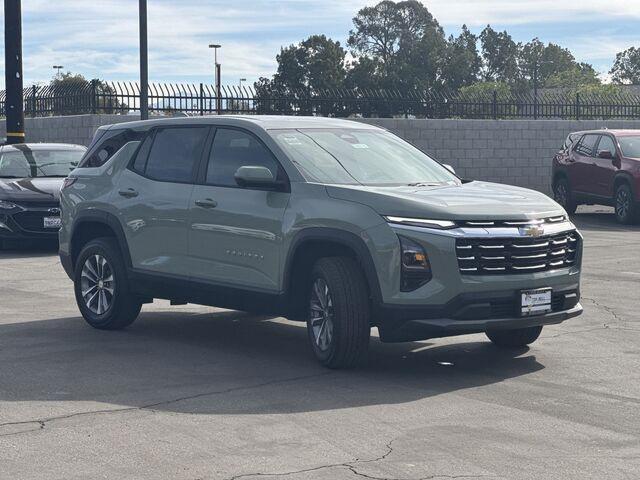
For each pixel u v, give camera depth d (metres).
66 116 26.88
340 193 8.30
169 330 10.26
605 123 31.86
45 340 9.66
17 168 18.17
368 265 8.02
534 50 149.38
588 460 5.99
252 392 7.63
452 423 6.79
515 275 8.07
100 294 10.22
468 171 30.25
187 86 26.36
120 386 7.82
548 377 8.16
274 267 8.63
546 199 8.68
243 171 8.62
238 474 5.73
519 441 6.38
